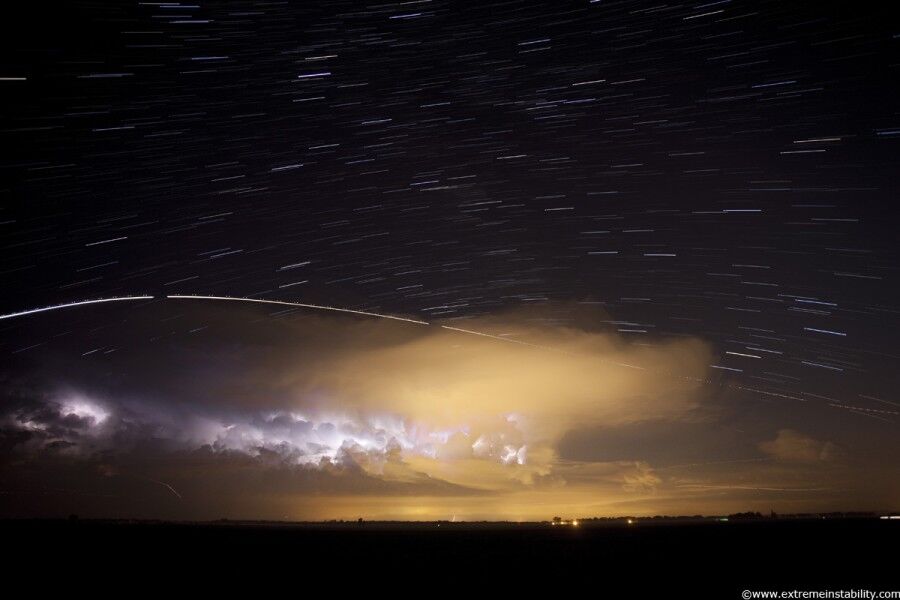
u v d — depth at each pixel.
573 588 25.66
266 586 26.95
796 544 36.75
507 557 34.25
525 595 24.52
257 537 45.62
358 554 36.41
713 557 32.62
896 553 32.50
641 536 43.28
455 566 31.44
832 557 31.70
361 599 24.28
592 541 40.84
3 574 30.25
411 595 24.88
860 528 44.75
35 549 38.84
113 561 33.75
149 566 32.16
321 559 34.34
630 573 28.50
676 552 34.66
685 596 23.97
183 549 38.94
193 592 26.05
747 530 45.50
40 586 27.83
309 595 25.11
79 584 27.88
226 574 29.94
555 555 34.66
